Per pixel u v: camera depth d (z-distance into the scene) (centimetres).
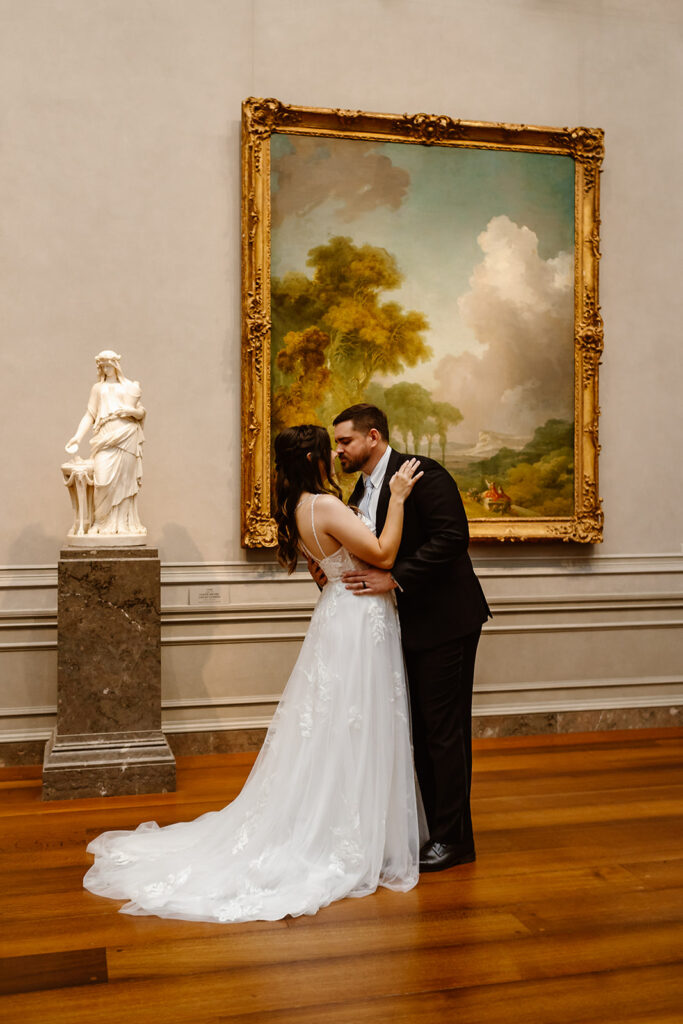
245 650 579
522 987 275
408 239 598
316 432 381
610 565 632
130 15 568
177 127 574
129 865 362
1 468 552
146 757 484
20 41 554
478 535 599
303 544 383
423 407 600
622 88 634
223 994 271
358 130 589
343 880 344
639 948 300
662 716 633
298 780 358
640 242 634
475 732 604
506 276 612
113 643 488
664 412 638
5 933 312
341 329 588
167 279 573
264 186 573
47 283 558
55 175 559
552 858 381
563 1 629
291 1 589
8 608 550
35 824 431
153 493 570
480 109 617
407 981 279
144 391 570
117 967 287
